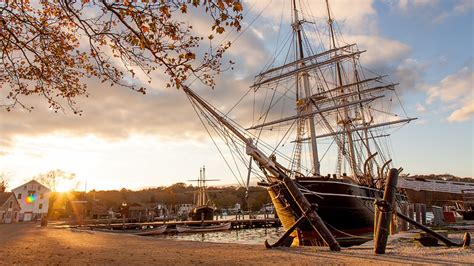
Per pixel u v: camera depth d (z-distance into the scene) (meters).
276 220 72.19
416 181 37.50
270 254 11.53
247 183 18.09
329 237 12.74
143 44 7.86
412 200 62.50
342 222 22.98
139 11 7.67
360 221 24.12
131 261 10.36
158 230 54.91
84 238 23.16
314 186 22.75
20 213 89.50
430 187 37.19
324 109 39.22
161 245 16.31
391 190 11.25
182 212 120.69
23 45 9.50
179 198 162.50
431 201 62.56
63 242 19.52
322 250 12.60
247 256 11.11
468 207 39.44
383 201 11.15
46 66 10.13
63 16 9.48
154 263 9.80
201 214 66.38
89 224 61.47
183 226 58.19
